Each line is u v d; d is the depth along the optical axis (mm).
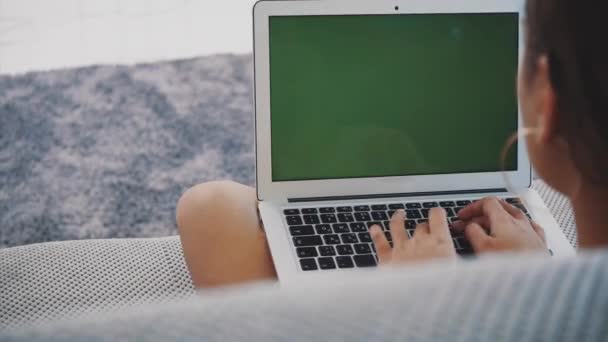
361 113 1062
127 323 217
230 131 2107
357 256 952
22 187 1972
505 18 1071
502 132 1091
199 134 2096
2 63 2232
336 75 1051
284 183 1055
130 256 1018
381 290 228
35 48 2277
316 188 1063
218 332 215
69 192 1964
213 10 2426
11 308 935
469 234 861
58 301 949
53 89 2170
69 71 2217
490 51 1074
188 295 974
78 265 997
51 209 1927
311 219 1007
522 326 216
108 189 1972
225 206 1013
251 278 916
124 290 971
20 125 2090
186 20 2400
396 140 1077
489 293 223
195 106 2160
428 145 1083
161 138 2080
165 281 990
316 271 925
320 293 230
